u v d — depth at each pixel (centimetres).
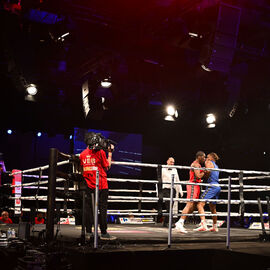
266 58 1091
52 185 515
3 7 861
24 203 1475
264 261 447
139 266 459
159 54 1072
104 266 439
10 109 1241
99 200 508
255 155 1474
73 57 1029
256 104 1294
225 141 1451
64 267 452
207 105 1238
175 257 482
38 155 1554
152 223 959
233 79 1174
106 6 905
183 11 894
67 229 682
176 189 853
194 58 1100
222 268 501
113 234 591
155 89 1245
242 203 659
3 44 952
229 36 884
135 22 955
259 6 923
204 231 704
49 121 1312
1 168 1007
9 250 491
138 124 1511
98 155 516
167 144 1694
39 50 1016
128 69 1170
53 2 864
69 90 1237
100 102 1147
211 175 690
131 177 1594
